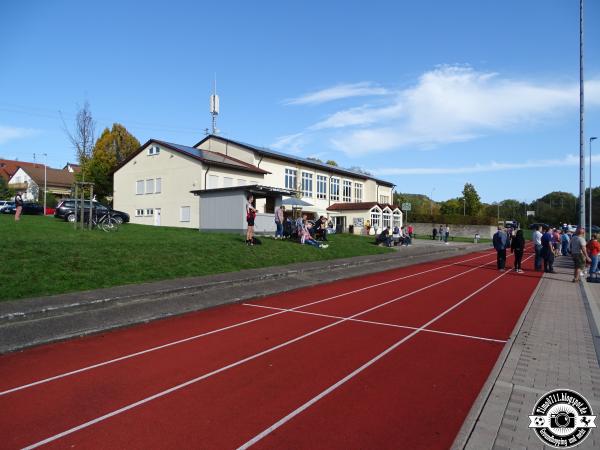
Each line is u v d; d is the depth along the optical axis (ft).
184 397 16.47
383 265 68.74
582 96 70.44
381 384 17.81
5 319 25.50
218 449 12.69
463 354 22.00
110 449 12.69
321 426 14.15
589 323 28.63
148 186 125.29
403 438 13.38
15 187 220.64
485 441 13.05
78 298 30.94
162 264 45.14
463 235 196.75
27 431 13.80
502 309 33.99
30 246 42.01
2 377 18.71
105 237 58.39
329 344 23.76
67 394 16.80
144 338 25.25
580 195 70.38
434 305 35.65
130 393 16.88
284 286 44.37
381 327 27.81
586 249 51.67
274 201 89.10
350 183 173.37
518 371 19.19
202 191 83.15
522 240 61.41
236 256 54.90
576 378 18.34
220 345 23.62
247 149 127.44
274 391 17.07
